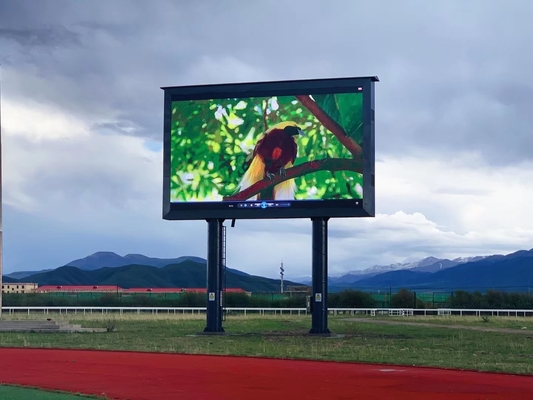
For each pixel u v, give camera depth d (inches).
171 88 1892.2
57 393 898.7
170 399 864.9
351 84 1792.6
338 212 1781.5
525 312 3282.5
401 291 4151.1
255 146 1836.9
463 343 1707.7
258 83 1844.2
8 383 992.2
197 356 1389.0
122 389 946.7
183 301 4222.4
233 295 4013.3
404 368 1211.2
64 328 2090.3
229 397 879.7
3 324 2111.2
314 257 1833.2
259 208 1824.6
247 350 1482.5
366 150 1774.1
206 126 1868.8
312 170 1797.5
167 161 1886.1
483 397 889.5
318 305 1843.0
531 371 1163.9
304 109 1813.5
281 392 922.7
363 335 1932.8
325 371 1152.8
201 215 1862.7
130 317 2891.2
